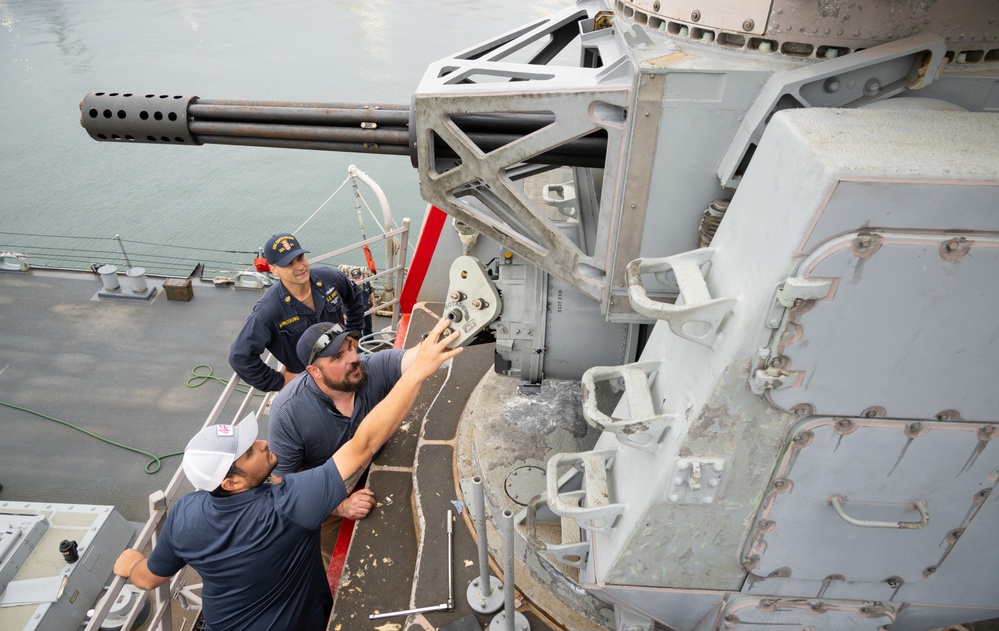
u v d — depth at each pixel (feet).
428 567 10.28
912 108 6.45
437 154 8.47
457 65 8.35
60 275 29.89
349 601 10.01
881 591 7.72
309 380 10.69
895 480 6.62
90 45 87.92
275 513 8.11
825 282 5.38
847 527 7.04
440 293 17.39
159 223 50.80
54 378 24.67
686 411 6.57
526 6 96.02
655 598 8.00
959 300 5.42
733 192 7.22
